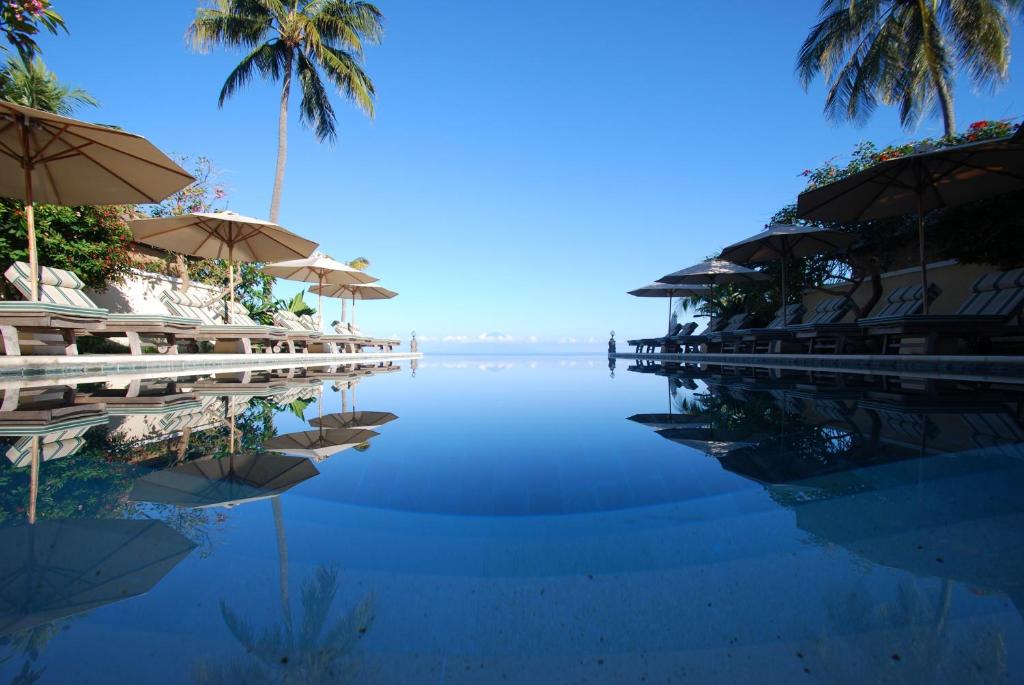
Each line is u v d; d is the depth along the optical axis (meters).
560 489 1.27
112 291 9.20
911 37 10.73
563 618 0.68
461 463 1.56
